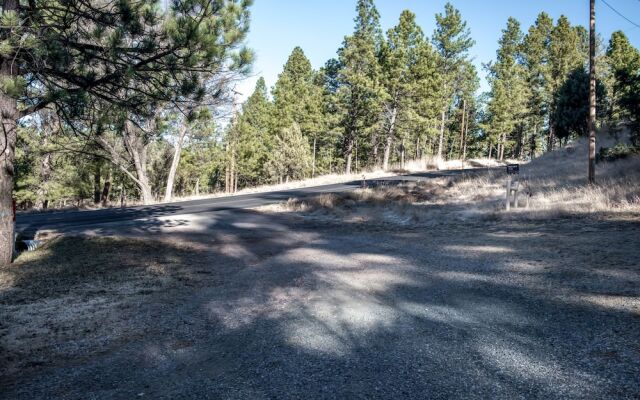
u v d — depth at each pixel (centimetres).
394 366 386
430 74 4653
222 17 823
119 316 571
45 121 2305
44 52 674
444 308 560
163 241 1170
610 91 4994
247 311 586
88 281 750
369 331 484
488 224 1313
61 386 373
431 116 4841
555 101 5462
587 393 321
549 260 788
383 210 1777
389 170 3881
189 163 5000
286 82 5550
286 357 419
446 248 1002
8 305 609
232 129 4819
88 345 472
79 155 2717
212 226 1476
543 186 1847
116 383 377
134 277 788
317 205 1916
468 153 7919
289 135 4938
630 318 471
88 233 1244
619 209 1191
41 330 518
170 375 391
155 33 762
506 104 5738
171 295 677
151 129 1257
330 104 5209
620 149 2038
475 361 389
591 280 635
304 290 687
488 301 580
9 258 870
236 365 407
